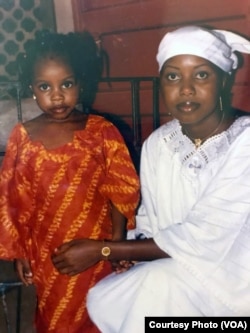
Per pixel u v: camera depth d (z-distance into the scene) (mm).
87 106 3438
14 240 1838
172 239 1660
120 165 1849
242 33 3121
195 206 1664
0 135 3664
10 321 2451
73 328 1924
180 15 3506
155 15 3672
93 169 1816
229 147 1653
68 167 1786
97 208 1851
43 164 1779
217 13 3250
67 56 1764
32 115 3744
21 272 1904
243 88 2955
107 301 1738
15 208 1837
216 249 1628
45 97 1772
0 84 2707
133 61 3932
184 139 1761
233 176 1619
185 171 1711
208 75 1607
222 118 1692
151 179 1875
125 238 1913
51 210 1801
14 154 1825
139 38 3836
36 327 2006
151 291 1629
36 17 4355
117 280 1729
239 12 3113
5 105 3701
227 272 1623
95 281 1895
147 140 1907
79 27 4254
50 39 1797
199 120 1647
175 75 1631
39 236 1843
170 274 1629
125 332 1643
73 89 1788
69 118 1831
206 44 1589
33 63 1768
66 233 1814
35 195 1811
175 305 1620
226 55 1646
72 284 1861
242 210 1607
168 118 3713
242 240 1607
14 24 4348
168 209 1797
